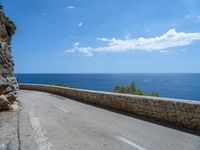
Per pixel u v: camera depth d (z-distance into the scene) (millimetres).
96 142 5957
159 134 6676
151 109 9195
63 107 13164
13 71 14078
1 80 11539
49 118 9523
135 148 5414
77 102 15852
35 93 24938
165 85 143625
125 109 11164
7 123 8406
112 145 5676
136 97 10234
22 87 34156
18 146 5641
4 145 5809
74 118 9508
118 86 22766
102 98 13703
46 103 15312
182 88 115812
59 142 5980
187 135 6512
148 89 104938
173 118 7988
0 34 13266
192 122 7188
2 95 11352
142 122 8492
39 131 7172
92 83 146500
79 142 5973
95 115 10227
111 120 8977
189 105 7289
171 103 8062
